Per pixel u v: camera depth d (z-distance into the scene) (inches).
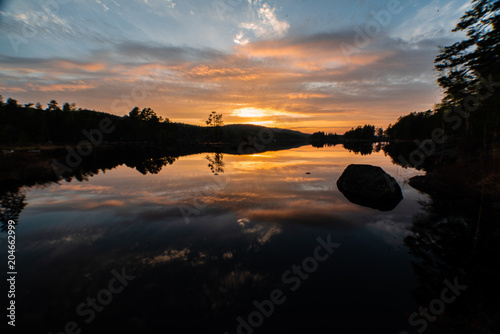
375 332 149.4
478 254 243.0
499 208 376.8
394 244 271.4
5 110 2812.5
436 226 322.7
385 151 1829.5
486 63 539.8
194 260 239.1
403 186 605.0
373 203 435.2
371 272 214.8
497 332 141.5
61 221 350.6
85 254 253.9
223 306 174.4
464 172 569.6
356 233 303.7
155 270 222.1
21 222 348.2
